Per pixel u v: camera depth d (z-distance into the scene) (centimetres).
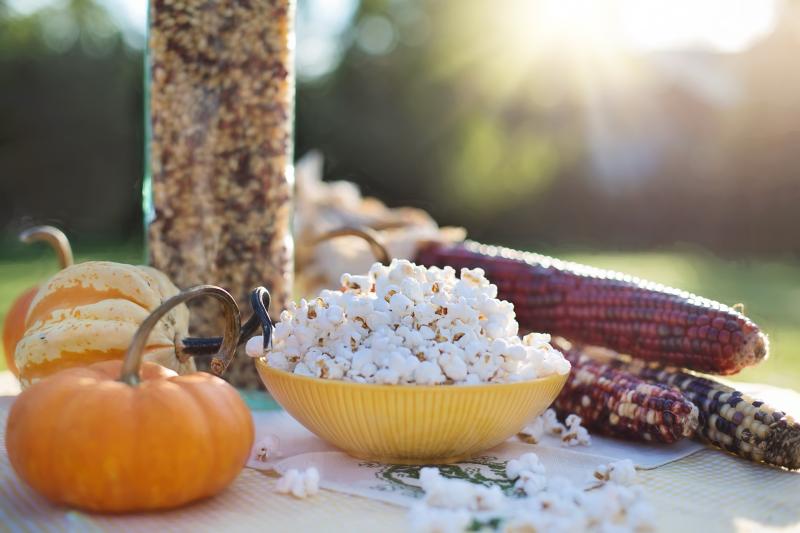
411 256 78
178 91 65
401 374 48
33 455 44
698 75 304
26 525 44
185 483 44
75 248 305
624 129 313
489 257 72
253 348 52
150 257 67
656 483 50
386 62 320
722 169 302
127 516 45
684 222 310
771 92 292
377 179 315
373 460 51
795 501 48
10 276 243
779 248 296
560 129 316
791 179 292
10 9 313
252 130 66
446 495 45
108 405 44
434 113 317
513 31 313
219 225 66
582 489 48
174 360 57
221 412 46
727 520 45
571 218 320
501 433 50
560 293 66
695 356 58
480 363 49
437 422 48
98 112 312
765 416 53
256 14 65
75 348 55
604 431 57
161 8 65
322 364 49
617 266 267
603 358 65
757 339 56
